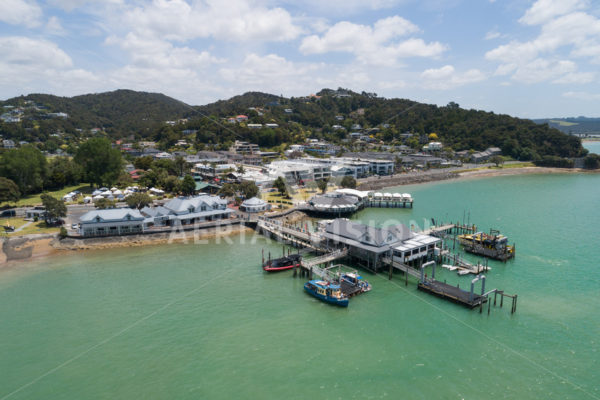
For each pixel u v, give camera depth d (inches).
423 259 3772.1
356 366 2148.1
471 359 2202.3
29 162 6176.2
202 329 2532.0
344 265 3737.7
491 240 3912.4
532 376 2052.2
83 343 2370.8
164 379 2047.2
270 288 3166.8
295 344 2364.7
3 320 2637.8
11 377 2063.2
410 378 2042.3
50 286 3186.5
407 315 2719.0
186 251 4097.0
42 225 4722.0
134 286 3186.5
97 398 1909.4
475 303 2795.3
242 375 2074.3
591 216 5570.9
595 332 2455.7
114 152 6850.4
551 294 2999.5
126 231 4419.3
